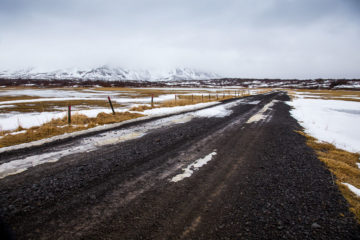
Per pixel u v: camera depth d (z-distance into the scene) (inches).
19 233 85.3
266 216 102.4
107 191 123.4
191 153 200.4
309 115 541.6
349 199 121.3
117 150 205.8
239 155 198.4
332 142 270.8
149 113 490.0
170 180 140.5
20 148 207.6
